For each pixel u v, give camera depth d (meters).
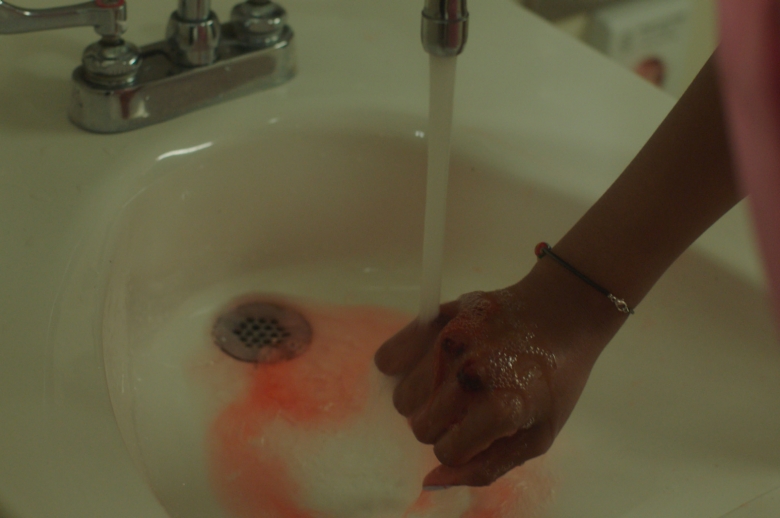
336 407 0.90
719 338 0.86
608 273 0.77
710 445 0.84
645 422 0.87
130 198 0.85
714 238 0.86
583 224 0.78
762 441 0.83
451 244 0.96
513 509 0.84
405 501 0.84
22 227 0.81
